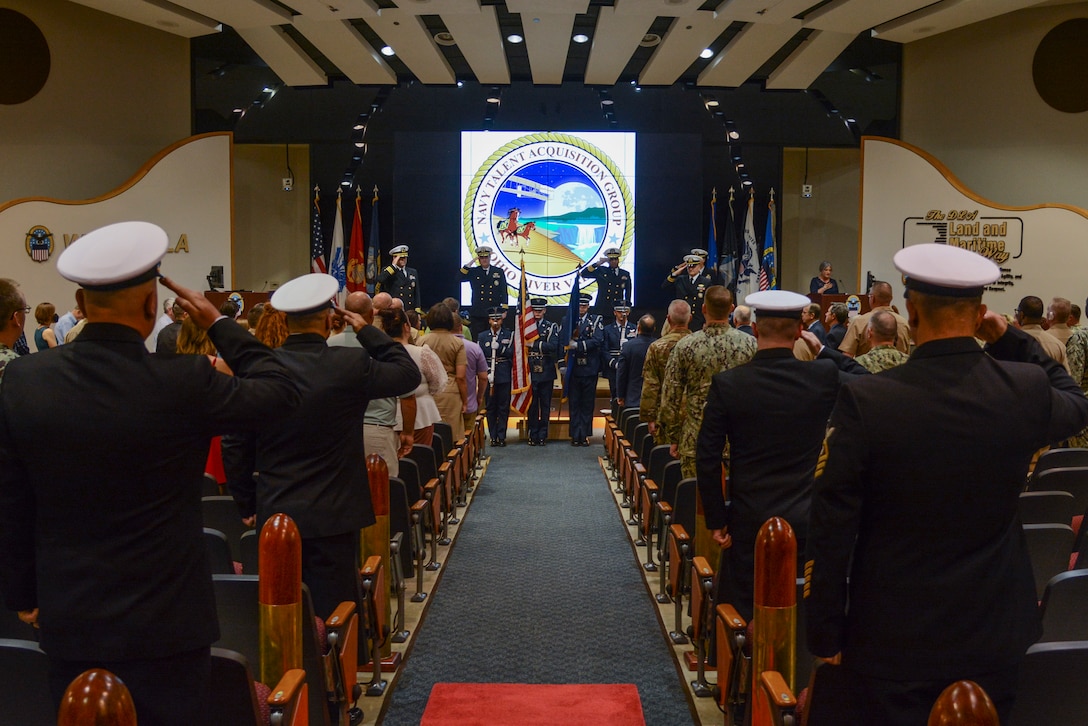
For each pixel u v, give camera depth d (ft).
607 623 15.64
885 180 45.44
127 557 6.21
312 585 10.51
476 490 27.12
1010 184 46.34
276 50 43.68
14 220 41.50
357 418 10.75
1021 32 45.62
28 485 6.30
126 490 6.22
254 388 6.75
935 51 48.29
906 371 6.30
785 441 10.71
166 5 39.06
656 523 18.24
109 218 43.27
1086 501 13.87
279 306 10.43
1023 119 45.88
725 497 12.61
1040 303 20.54
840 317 28.37
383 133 52.44
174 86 48.32
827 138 50.88
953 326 6.31
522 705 12.12
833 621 6.20
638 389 29.94
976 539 6.04
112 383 6.23
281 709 7.30
